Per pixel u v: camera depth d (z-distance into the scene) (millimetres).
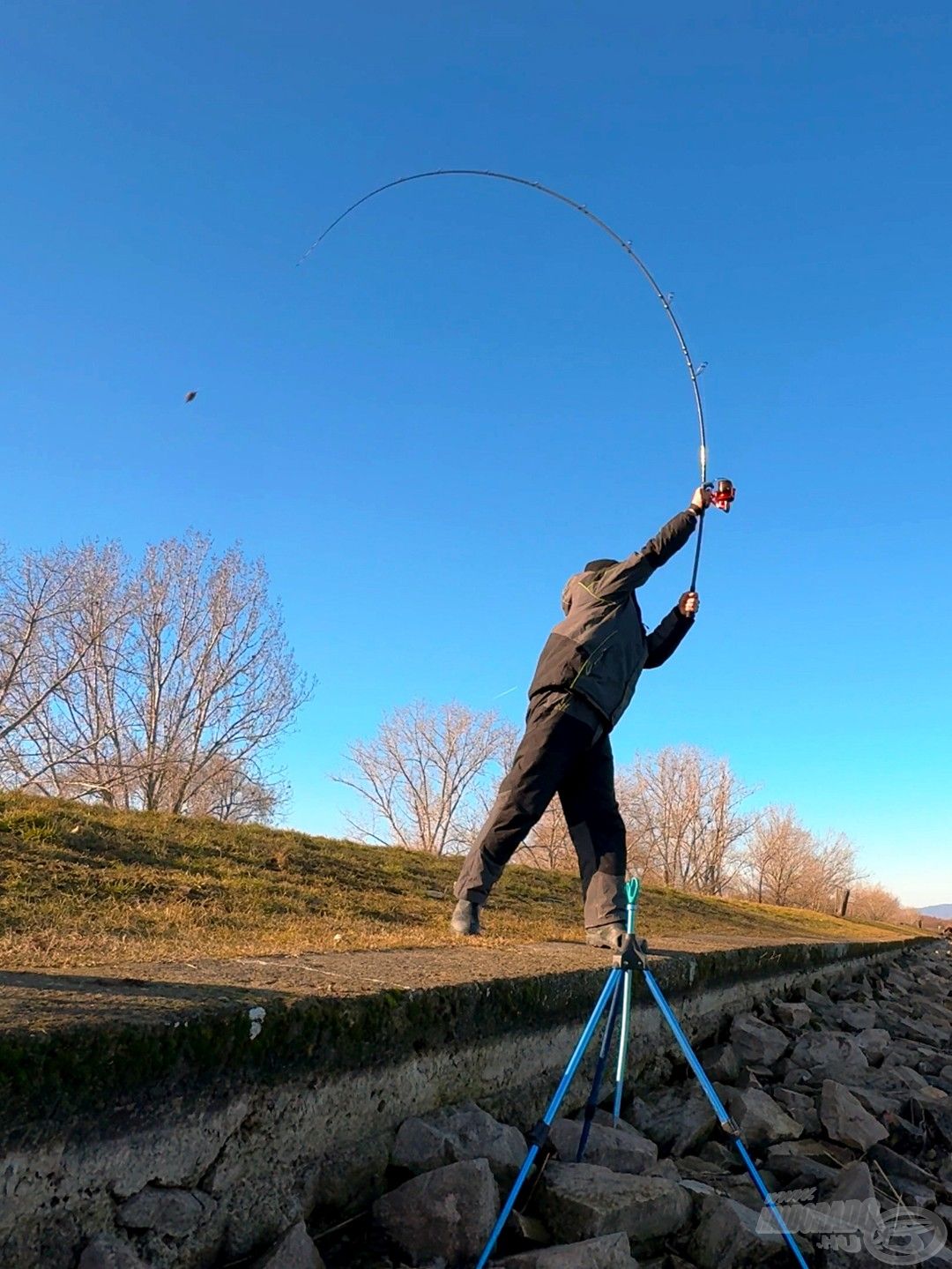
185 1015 2291
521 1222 2779
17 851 6234
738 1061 5129
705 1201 3104
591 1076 4078
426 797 37500
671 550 4223
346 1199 2744
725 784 57781
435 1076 3164
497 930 6000
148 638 25828
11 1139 1903
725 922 12914
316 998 2689
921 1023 8156
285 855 8383
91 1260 2006
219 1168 2365
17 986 2451
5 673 20844
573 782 4289
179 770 24641
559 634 4164
